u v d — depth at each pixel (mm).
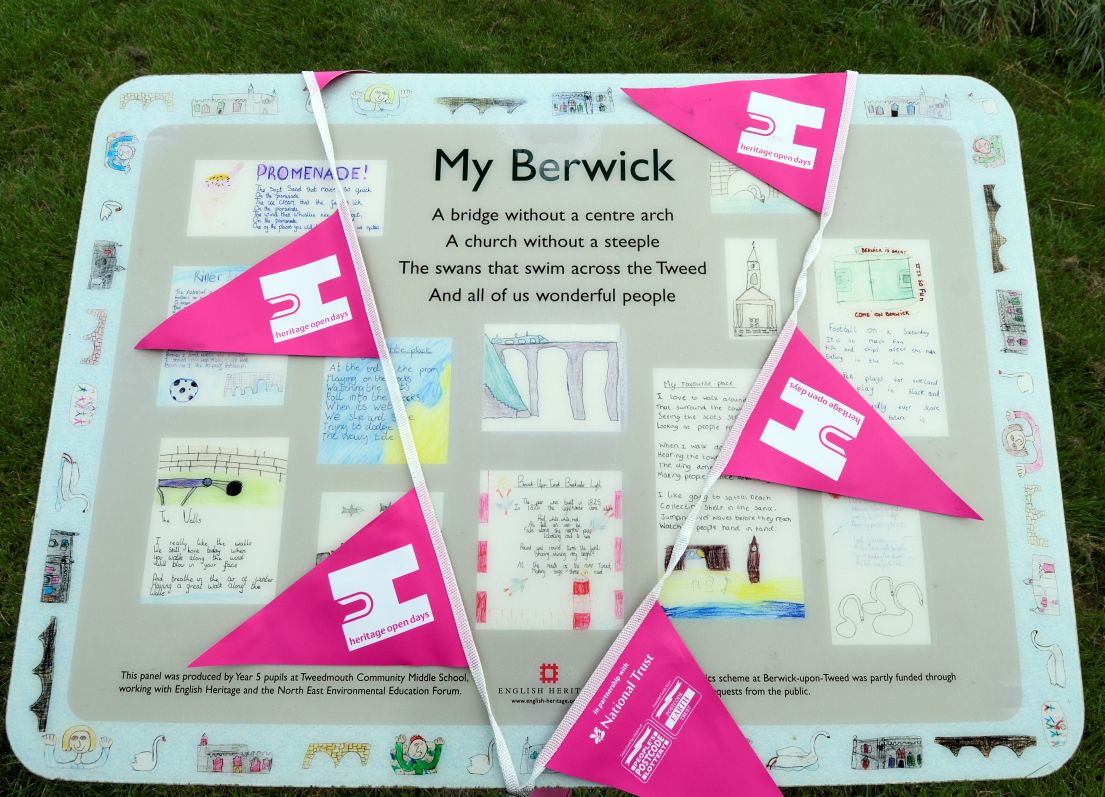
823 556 1088
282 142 1227
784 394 1120
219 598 1074
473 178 1207
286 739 1039
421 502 1085
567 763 1021
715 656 1058
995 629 1074
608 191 1202
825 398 1122
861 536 1095
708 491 1097
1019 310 1166
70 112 1646
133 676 1055
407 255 1176
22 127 1643
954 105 1245
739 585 1076
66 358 1146
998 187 1212
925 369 1143
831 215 1190
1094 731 1333
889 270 1173
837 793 1320
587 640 1063
